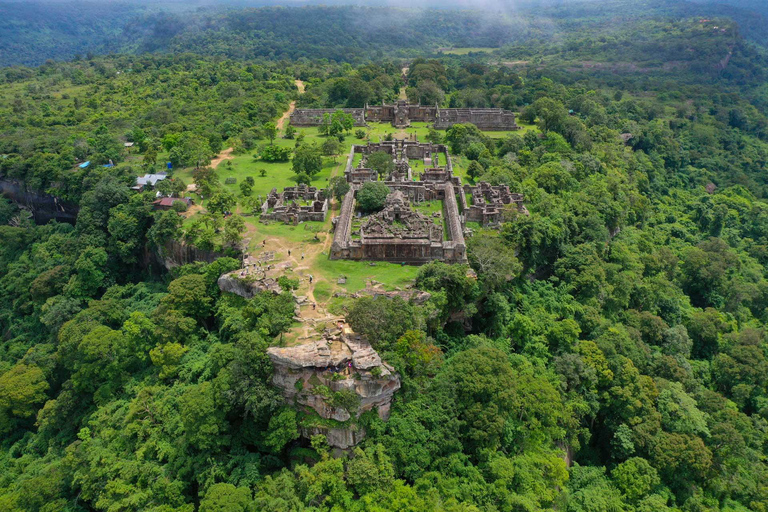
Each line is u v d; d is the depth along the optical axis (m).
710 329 127.88
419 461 72.75
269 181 150.50
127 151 176.00
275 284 95.50
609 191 162.00
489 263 101.62
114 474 77.94
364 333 78.00
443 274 94.31
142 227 130.00
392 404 76.94
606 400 94.88
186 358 93.44
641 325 120.38
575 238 135.12
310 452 75.69
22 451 100.75
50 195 159.00
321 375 73.50
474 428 75.75
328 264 104.19
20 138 182.50
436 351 83.19
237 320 91.00
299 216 124.50
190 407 73.94
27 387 100.94
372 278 99.06
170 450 77.88
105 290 129.38
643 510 81.94
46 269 133.25
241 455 75.25
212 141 173.88
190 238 118.19
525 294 114.69
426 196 136.25
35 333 127.44
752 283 153.50
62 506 81.31
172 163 160.38
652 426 91.56
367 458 70.56
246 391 73.88
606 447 95.94
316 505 68.50
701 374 118.94
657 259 146.50
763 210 193.50
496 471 73.31
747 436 99.56
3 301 137.00
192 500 74.25
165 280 125.25
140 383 94.75
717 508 88.12
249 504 66.06
